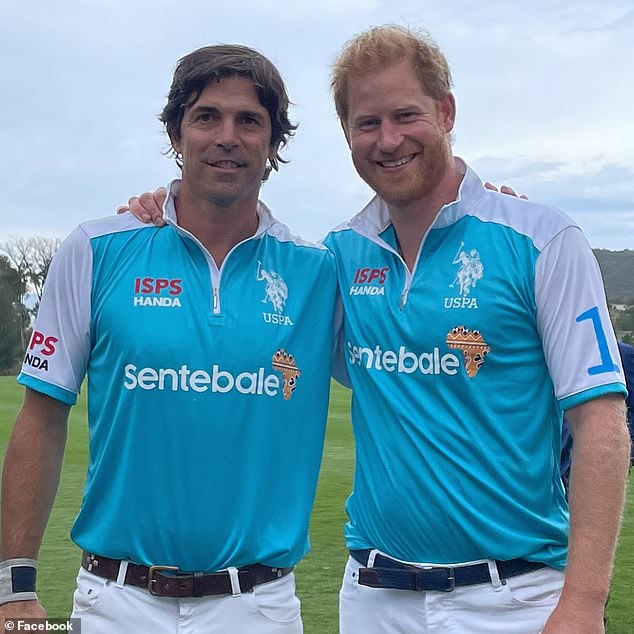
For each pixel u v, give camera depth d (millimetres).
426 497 2906
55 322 3076
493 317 2896
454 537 2889
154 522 2957
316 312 3197
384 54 2963
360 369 3104
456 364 2914
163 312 3002
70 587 6723
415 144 2967
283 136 3215
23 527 3078
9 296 52906
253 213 3152
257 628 2973
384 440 2998
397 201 3010
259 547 2979
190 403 2951
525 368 2928
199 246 3053
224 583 2939
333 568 7445
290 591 3094
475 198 3053
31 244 53219
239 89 3014
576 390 2779
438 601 2926
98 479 3043
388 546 2990
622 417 2783
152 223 3156
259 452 3002
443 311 2936
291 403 3078
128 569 2973
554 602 2932
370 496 3039
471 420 2914
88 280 3078
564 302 2832
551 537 2945
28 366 3084
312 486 3158
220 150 2971
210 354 2973
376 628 3059
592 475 2707
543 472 2947
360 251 3236
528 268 2895
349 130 3115
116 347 3006
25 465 3086
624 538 8266
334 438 15320
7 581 3053
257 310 3059
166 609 2955
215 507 2953
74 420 17656
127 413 2990
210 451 2955
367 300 3109
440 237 3027
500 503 2893
